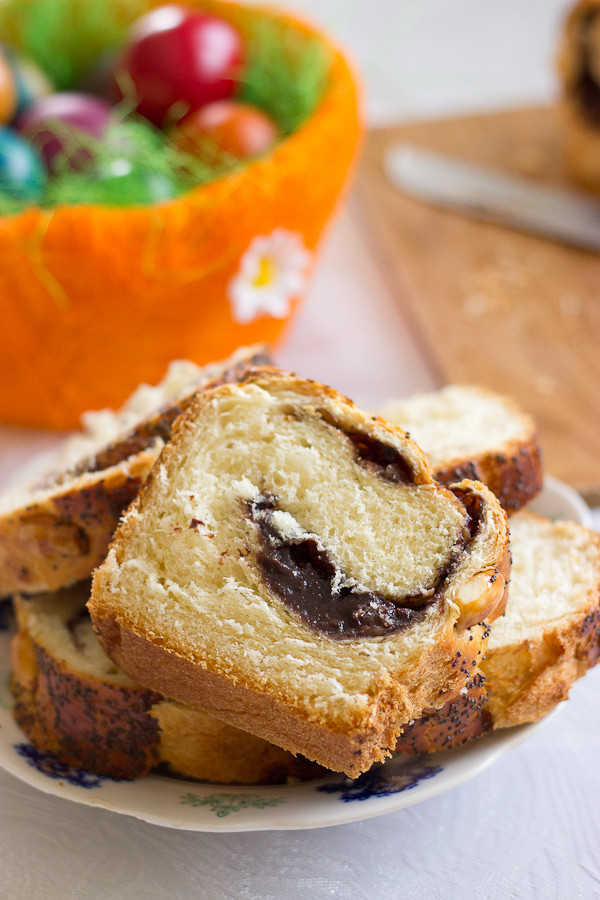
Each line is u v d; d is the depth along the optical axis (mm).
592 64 894
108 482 620
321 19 1117
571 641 614
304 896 601
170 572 596
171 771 618
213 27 811
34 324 735
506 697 613
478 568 586
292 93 812
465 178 930
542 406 788
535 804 625
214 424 604
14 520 632
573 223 893
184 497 597
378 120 1030
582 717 652
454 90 1057
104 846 613
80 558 633
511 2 1169
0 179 758
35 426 791
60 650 623
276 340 809
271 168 739
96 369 755
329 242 925
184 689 599
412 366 834
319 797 596
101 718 614
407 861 610
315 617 588
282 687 582
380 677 578
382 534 592
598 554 641
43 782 604
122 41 854
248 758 612
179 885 603
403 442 594
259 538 595
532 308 845
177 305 740
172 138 798
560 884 604
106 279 721
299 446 599
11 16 845
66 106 788
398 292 886
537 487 659
